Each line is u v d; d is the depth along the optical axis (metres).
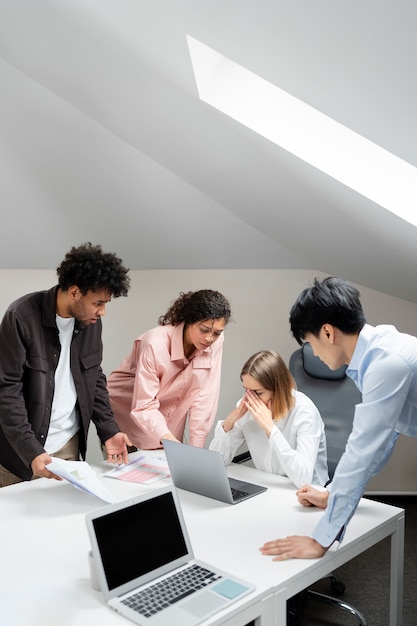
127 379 2.96
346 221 2.69
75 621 1.43
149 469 2.47
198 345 2.62
